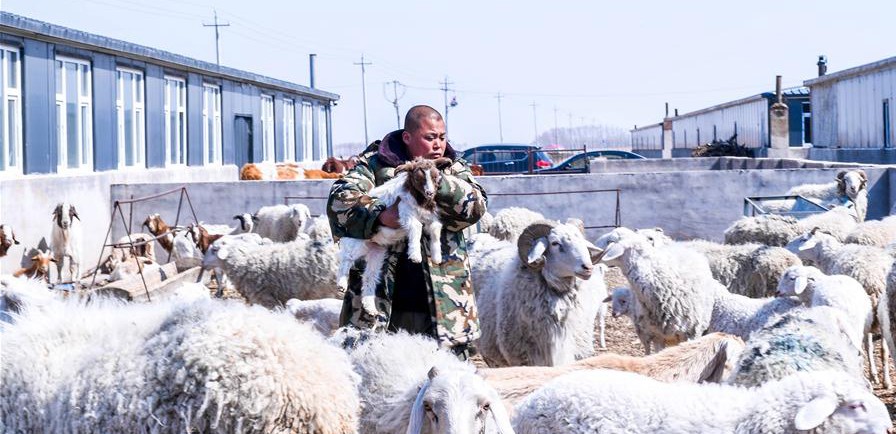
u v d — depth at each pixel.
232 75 29.22
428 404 3.76
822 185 19.89
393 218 4.98
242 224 19.50
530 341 8.25
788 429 4.74
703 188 20.95
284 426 3.62
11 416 3.67
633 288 9.20
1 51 16.98
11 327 3.99
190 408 3.54
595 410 5.22
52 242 17.53
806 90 45.53
